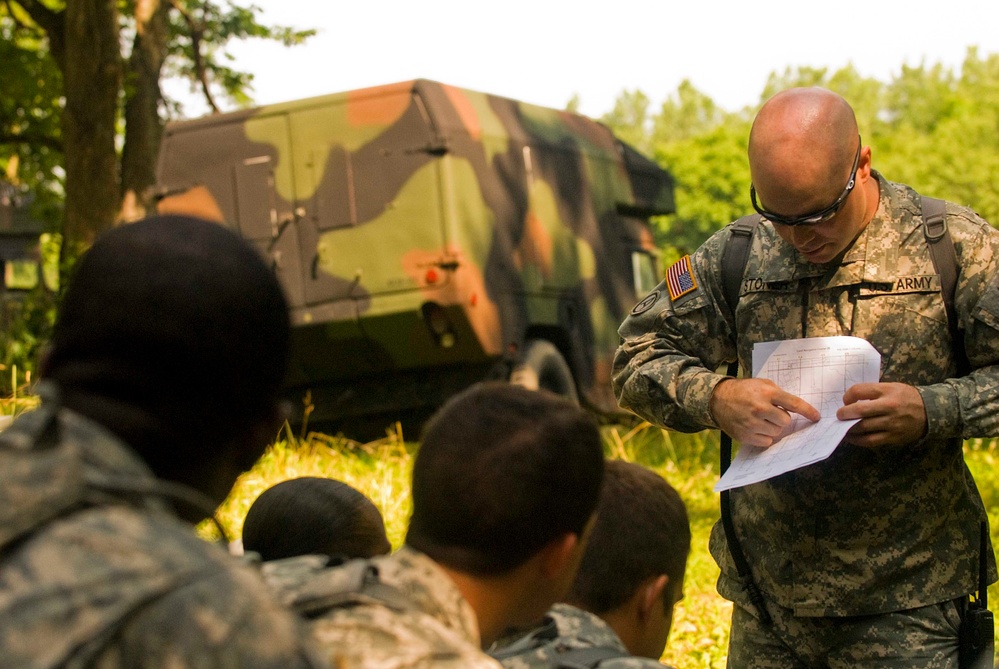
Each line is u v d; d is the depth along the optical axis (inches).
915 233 102.7
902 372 102.5
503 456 57.8
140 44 541.6
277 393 51.9
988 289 99.0
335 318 297.3
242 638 40.3
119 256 48.2
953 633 103.3
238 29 629.0
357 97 299.7
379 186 297.1
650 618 77.0
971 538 104.1
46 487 41.6
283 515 94.2
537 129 342.3
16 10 647.1
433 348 302.4
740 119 4370.1
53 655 38.8
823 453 93.5
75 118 490.6
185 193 307.9
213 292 48.3
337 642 50.4
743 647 109.9
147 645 39.7
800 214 98.7
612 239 374.3
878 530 102.1
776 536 105.7
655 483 78.0
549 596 60.9
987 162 2341.3
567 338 342.0
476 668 50.5
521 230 320.2
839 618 103.7
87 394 47.4
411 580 56.0
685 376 107.0
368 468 287.9
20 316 458.9
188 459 48.8
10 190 810.2
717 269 110.2
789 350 103.7
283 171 303.1
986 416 97.5
